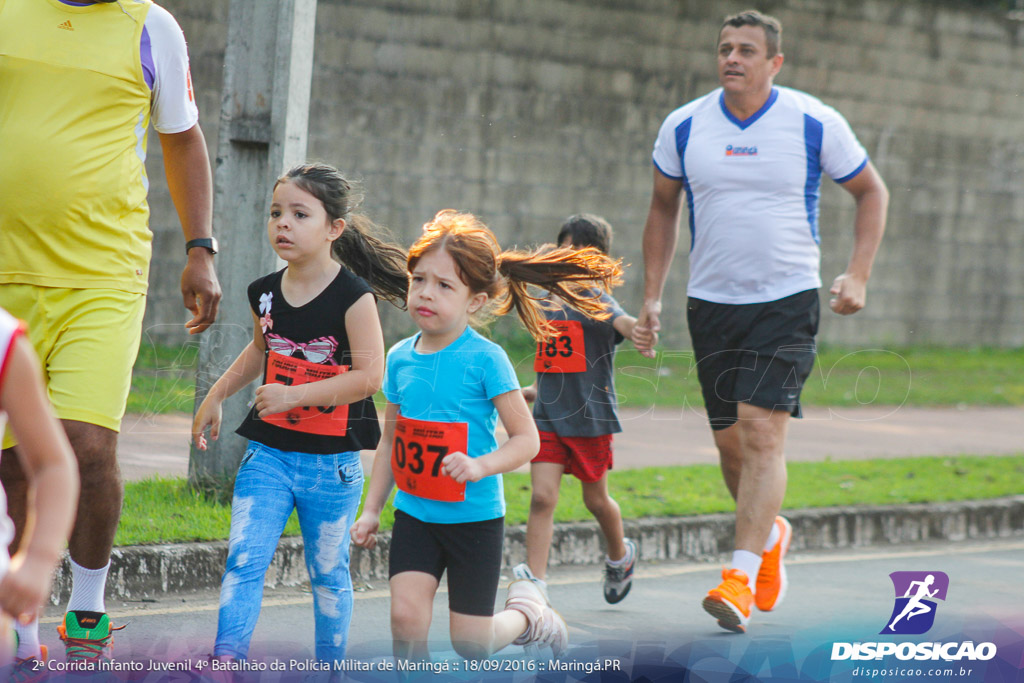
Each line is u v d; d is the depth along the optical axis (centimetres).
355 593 2125
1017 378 5956
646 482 2950
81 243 1388
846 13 6150
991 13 6556
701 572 2477
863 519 2875
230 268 2331
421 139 5184
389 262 1589
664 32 5647
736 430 2055
